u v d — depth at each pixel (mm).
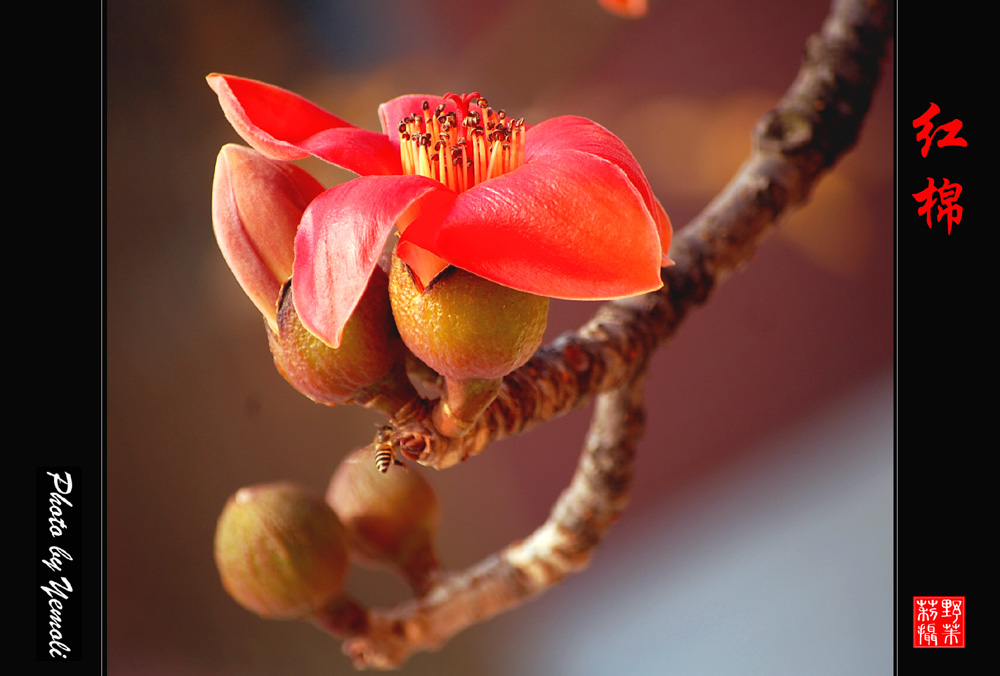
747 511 1863
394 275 544
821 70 712
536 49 1978
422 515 700
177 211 1823
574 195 513
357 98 1944
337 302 507
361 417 1841
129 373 1755
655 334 641
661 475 2021
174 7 1792
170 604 1659
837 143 703
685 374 2070
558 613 1777
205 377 1808
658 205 555
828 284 2037
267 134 534
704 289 668
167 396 1775
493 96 1988
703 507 1928
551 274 510
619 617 1759
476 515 1943
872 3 717
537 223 512
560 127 552
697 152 2049
